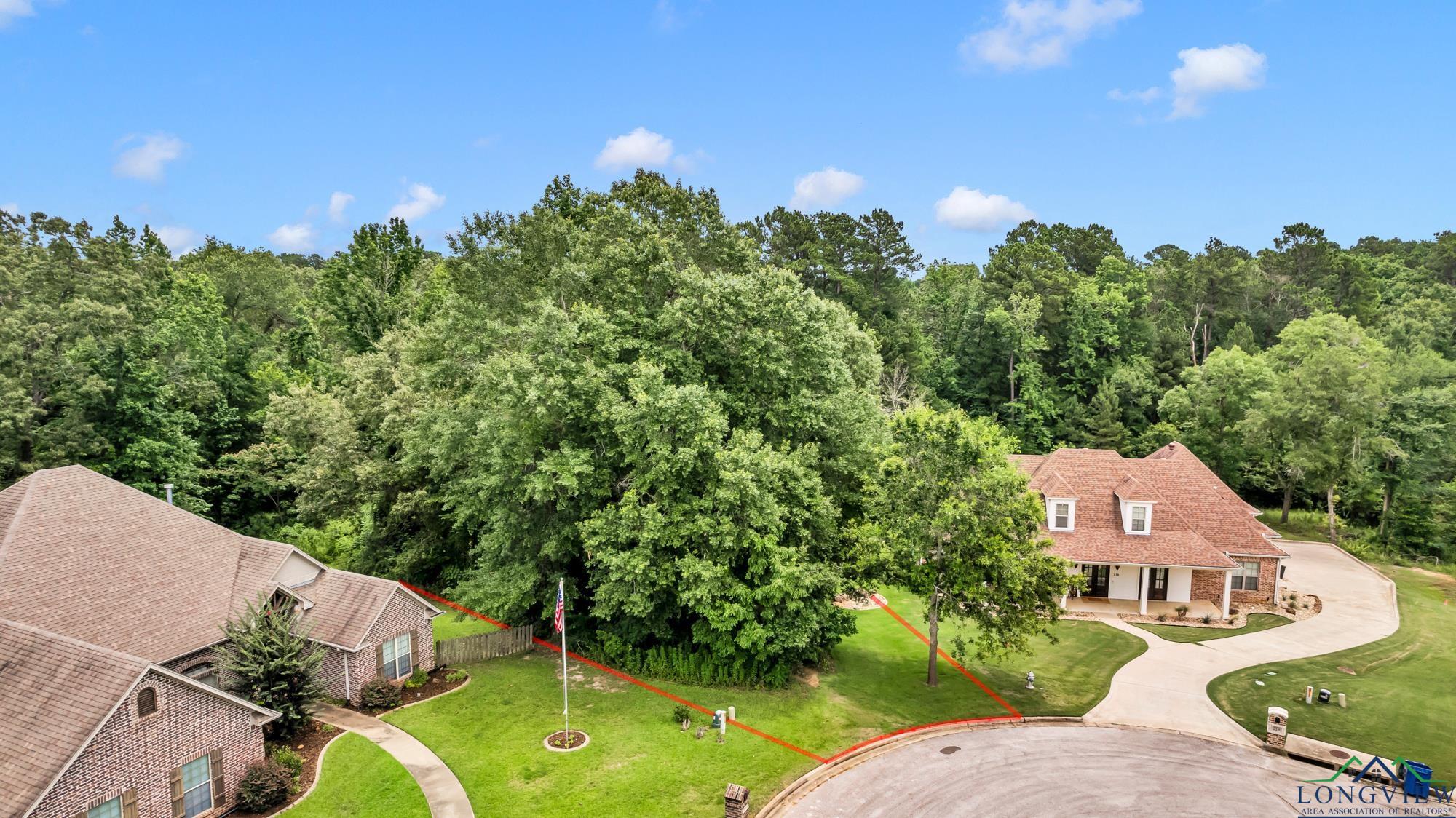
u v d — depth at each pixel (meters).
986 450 28.77
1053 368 86.38
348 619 27.88
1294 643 35.25
